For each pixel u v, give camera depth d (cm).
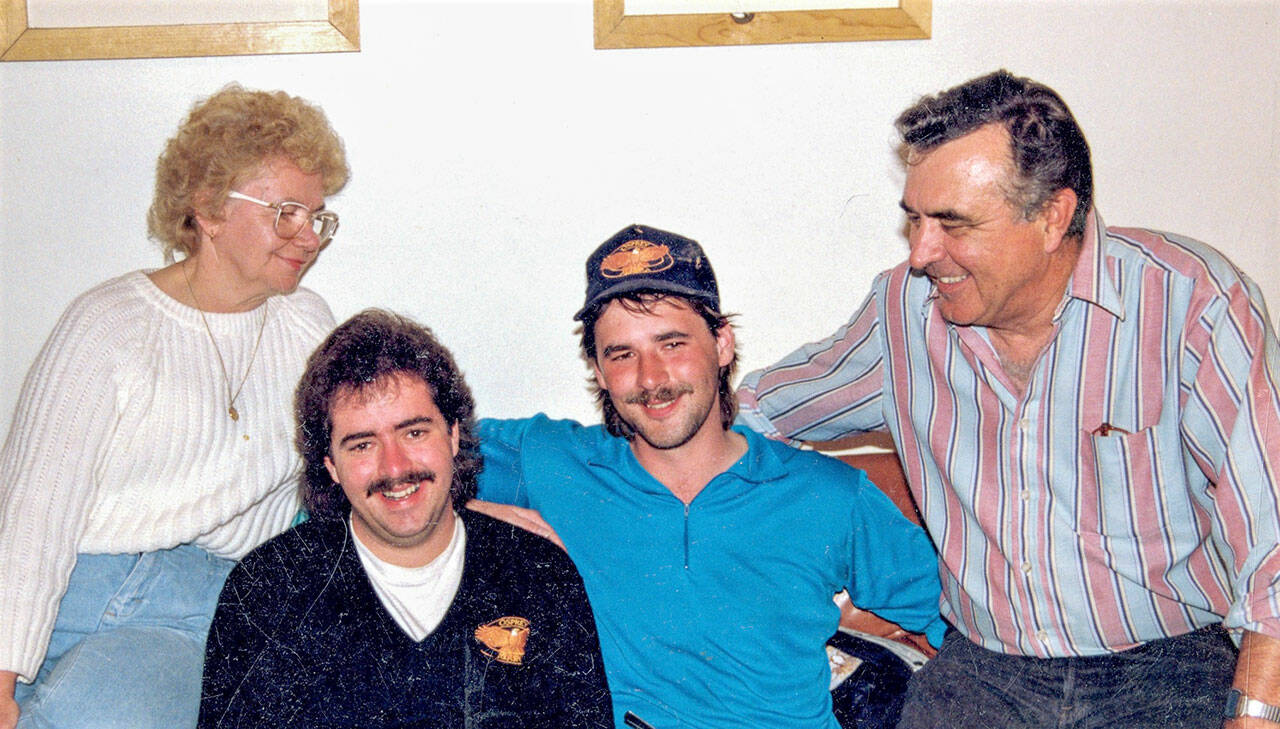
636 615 161
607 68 210
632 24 207
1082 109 213
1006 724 160
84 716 151
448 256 217
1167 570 153
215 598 174
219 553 179
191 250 174
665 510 162
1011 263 140
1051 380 152
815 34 208
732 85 211
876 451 222
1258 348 138
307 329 187
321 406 141
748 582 160
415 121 211
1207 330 141
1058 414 152
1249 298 141
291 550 146
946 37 210
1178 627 156
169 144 170
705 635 159
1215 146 214
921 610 177
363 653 142
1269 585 130
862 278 219
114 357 163
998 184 135
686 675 160
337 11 205
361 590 144
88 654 157
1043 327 151
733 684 159
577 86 211
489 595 146
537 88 211
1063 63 211
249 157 162
